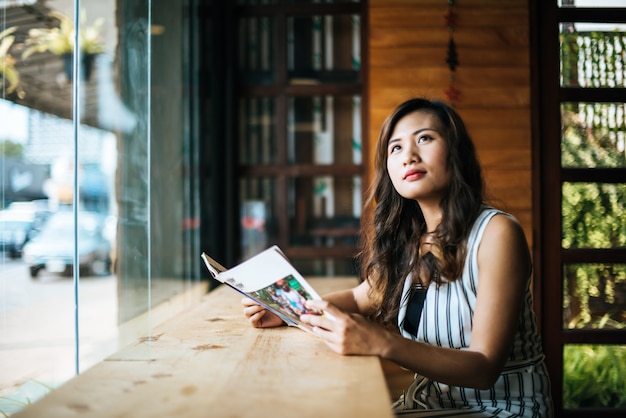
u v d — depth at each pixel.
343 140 3.29
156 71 2.12
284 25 3.28
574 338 3.18
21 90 1.17
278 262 1.44
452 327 1.36
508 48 3.18
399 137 1.43
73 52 1.39
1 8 1.11
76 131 1.40
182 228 2.55
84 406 0.81
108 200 1.60
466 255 1.33
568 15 3.20
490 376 1.15
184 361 1.08
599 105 3.23
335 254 3.28
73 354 1.36
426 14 3.18
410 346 1.13
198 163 2.82
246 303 1.46
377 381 0.94
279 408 0.80
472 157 1.42
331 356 1.12
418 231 1.54
